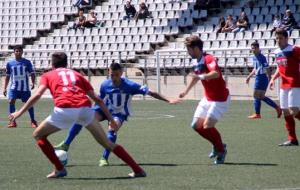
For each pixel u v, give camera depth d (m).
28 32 93.62
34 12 95.00
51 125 20.47
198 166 23.88
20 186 19.67
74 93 20.50
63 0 93.88
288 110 29.94
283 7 75.88
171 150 28.91
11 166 24.17
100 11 89.25
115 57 78.94
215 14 80.75
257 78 46.28
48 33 92.31
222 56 70.12
